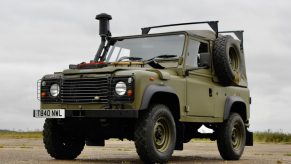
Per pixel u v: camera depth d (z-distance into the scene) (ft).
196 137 31.37
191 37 28.73
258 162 28.99
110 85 24.29
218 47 30.25
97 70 24.94
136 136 24.07
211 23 30.96
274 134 71.87
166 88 25.07
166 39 28.73
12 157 29.32
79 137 28.63
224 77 30.53
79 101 25.21
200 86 28.60
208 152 40.16
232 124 31.78
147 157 24.08
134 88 23.72
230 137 31.55
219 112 30.60
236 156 31.86
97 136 27.40
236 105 33.09
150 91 24.04
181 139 27.12
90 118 25.55
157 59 28.14
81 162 25.93
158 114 24.57
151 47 28.91
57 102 25.99
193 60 28.55
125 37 30.19
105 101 24.40
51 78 26.32
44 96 26.45
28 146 45.62
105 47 30.48
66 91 25.72
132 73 23.91
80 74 25.48
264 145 56.85
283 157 34.68
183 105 26.84
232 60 32.73
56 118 26.48
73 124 26.66
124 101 23.86
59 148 28.09
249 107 34.76
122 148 44.83
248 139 34.14
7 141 58.90
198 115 28.30
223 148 31.53
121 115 23.71
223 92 31.22
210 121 29.55
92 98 24.79
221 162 28.76
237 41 32.60
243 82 33.91
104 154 34.81
